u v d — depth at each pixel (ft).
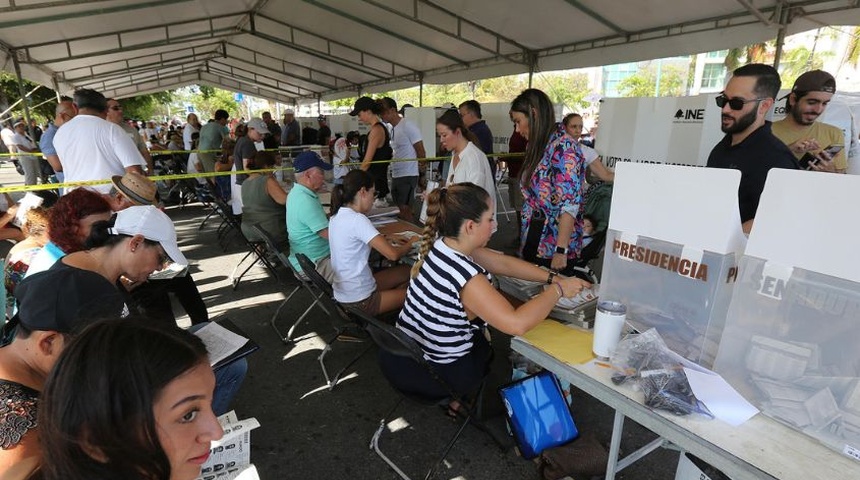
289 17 26.71
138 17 22.49
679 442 3.45
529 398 6.42
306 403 7.73
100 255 5.06
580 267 8.60
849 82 61.46
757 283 3.42
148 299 7.99
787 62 73.72
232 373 6.13
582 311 5.15
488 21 21.53
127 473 1.99
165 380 1.97
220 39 33.53
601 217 9.55
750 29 15.03
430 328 5.61
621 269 4.49
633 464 6.19
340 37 29.43
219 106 136.05
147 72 40.16
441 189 5.86
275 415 7.43
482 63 28.53
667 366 3.91
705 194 3.64
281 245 12.42
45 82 27.73
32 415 2.75
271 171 13.04
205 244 17.43
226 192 20.07
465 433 6.92
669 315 4.16
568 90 139.33
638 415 3.72
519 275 6.21
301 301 11.91
